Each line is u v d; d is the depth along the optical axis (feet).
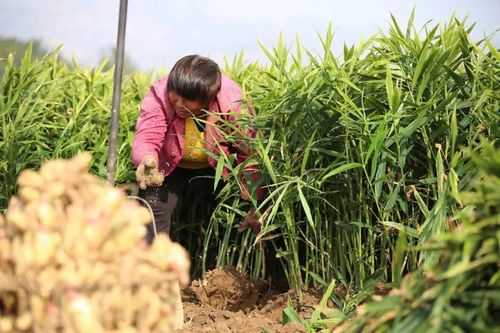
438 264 6.84
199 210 16.72
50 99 18.07
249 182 13.76
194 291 15.03
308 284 14.26
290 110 13.79
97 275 6.12
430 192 12.80
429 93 13.07
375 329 6.73
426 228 10.46
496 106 12.06
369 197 12.96
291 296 13.70
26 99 17.43
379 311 6.84
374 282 11.50
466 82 12.76
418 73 12.47
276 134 13.99
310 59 14.21
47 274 6.03
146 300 6.24
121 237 6.29
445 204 10.16
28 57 18.10
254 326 12.12
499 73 12.66
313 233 14.02
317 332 11.23
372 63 13.64
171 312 6.58
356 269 12.96
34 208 6.22
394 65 13.55
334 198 13.46
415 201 12.79
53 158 17.19
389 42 13.73
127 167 17.61
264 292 15.24
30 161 17.11
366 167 12.93
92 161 17.51
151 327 6.33
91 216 6.30
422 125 12.29
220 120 13.73
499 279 6.25
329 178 13.33
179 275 6.47
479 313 6.18
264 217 13.47
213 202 16.44
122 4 14.24
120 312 6.13
